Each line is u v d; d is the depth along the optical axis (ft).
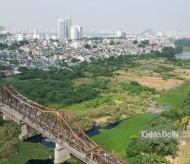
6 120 493.77
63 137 373.61
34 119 428.15
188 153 381.81
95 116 534.78
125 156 371.76
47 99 626.23
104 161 321.52
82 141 339.57
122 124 508.94
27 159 369.50
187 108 556.51
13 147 391.45
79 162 369.50
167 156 373.81
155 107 623.77
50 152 392.68
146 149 368.27
